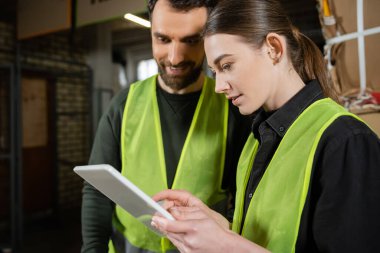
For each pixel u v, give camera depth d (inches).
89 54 190.4
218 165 38.8
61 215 178.2
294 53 27.0
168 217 22.8
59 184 180.2
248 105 26.2
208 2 33.2
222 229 21.9
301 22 142.0
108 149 41.3
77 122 187.9
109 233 41.9
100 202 40.9
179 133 39.8
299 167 23.7
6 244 139.2
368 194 20.5
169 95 40.3
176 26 33.4
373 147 21.4
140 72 279.7
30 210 165.2
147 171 39.2
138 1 106.4
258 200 26.2
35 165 166.7
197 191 38.2
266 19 25.3
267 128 28.3
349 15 38.4
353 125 22.4
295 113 26.4
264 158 28.0
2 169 153.0
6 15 154.0
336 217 20.7
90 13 119.5
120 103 42.1
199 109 39.7
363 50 37.2
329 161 21.8
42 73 167.9
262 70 25.5
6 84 151.9
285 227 23.5
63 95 179.0
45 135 170.9
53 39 173.9
